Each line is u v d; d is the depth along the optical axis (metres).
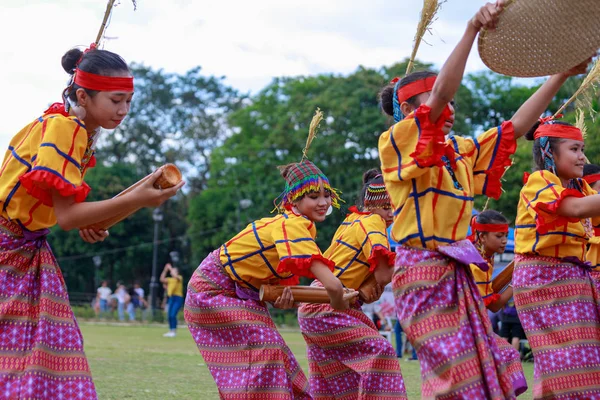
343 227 6.04
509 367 5.34
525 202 5.14
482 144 4.29
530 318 5.23
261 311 5.39
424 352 3.96
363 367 5.54
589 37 3.93
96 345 15.61
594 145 17.06
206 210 47.03
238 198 43.03
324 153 38.19
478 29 3.79
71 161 3.95
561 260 5.18
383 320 17.38
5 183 4.04
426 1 4.61
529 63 4.00
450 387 3.83
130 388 8.15
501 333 13.16
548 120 5.34
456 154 4.19
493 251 6.37
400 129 3.96
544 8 3.78
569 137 5.16
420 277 4.00
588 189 5.45
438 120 3.85
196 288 5.50
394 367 5.48
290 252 5.10
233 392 5.23
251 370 5.21
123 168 55.91
